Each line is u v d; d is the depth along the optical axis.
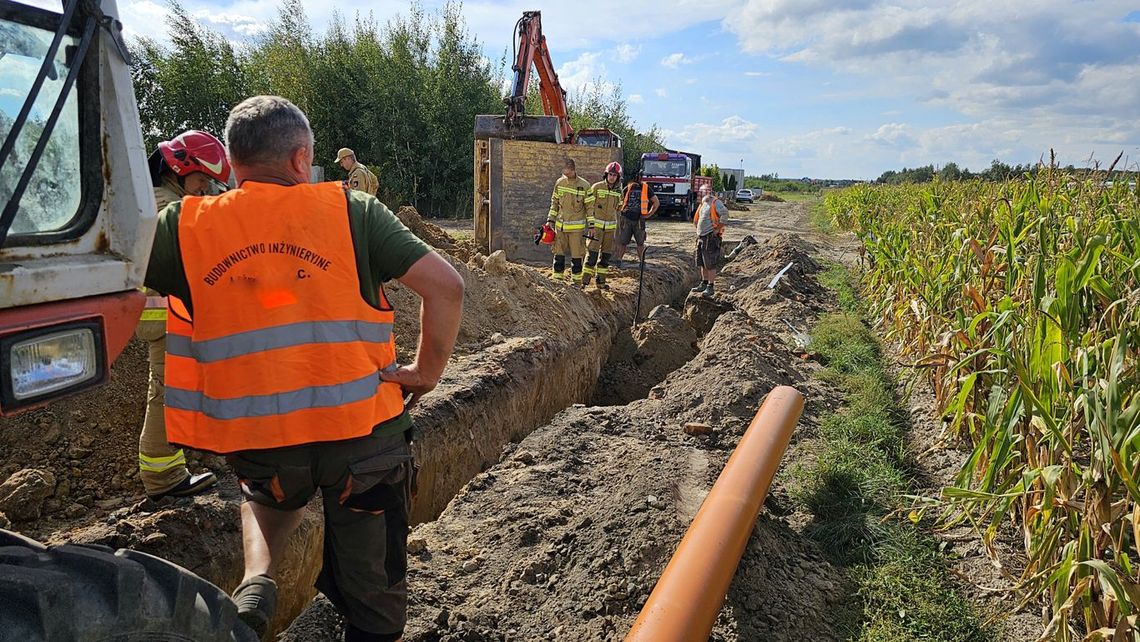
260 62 26.75
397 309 7.11
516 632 3.22
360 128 26.52
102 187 1.74
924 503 4.38
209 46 25.36
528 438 5.27
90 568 1.63
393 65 26.62
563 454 4.95
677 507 3.98
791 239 18.09
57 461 3.90
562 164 13.48
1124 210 4.54
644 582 3.45
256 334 2.05
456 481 5.38
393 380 2.24
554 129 13.75
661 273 13.69
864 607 3.46
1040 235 4.41
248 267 2.05
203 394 2.12
